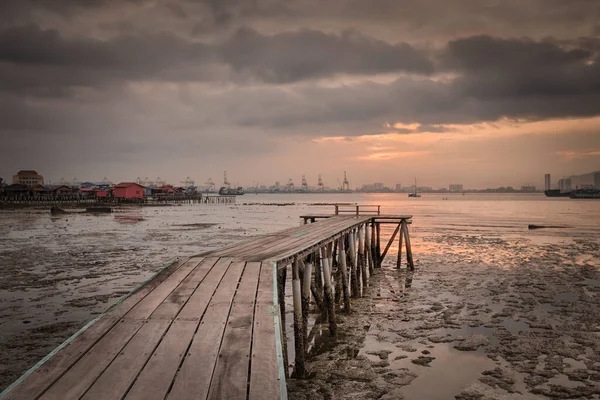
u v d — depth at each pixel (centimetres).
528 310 1600
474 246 3472
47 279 2130
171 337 572
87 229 4888
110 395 413
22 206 9281
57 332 1334
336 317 1555
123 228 5056
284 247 1284
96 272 2314
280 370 475
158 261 2672
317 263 1853
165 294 782
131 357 505
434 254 3044
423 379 1036
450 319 1503
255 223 5994
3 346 1212
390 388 991
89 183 14775
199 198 14825
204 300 745
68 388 425
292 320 1530
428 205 14388
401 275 2314
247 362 496
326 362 1147
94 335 575
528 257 2873
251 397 413
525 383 1010
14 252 3045
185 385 438
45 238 3947
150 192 13888
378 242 2580
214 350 530
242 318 652
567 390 973
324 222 2256
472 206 13400
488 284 2042
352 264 1881
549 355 1174
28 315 1516
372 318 1536
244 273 950
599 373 1059
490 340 1291
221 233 4497
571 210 10256
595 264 2586
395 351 1219
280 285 1184
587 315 1533
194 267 1008
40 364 479
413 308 1656
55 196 10838
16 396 404
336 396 955
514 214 8556
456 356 1177
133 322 630
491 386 997
